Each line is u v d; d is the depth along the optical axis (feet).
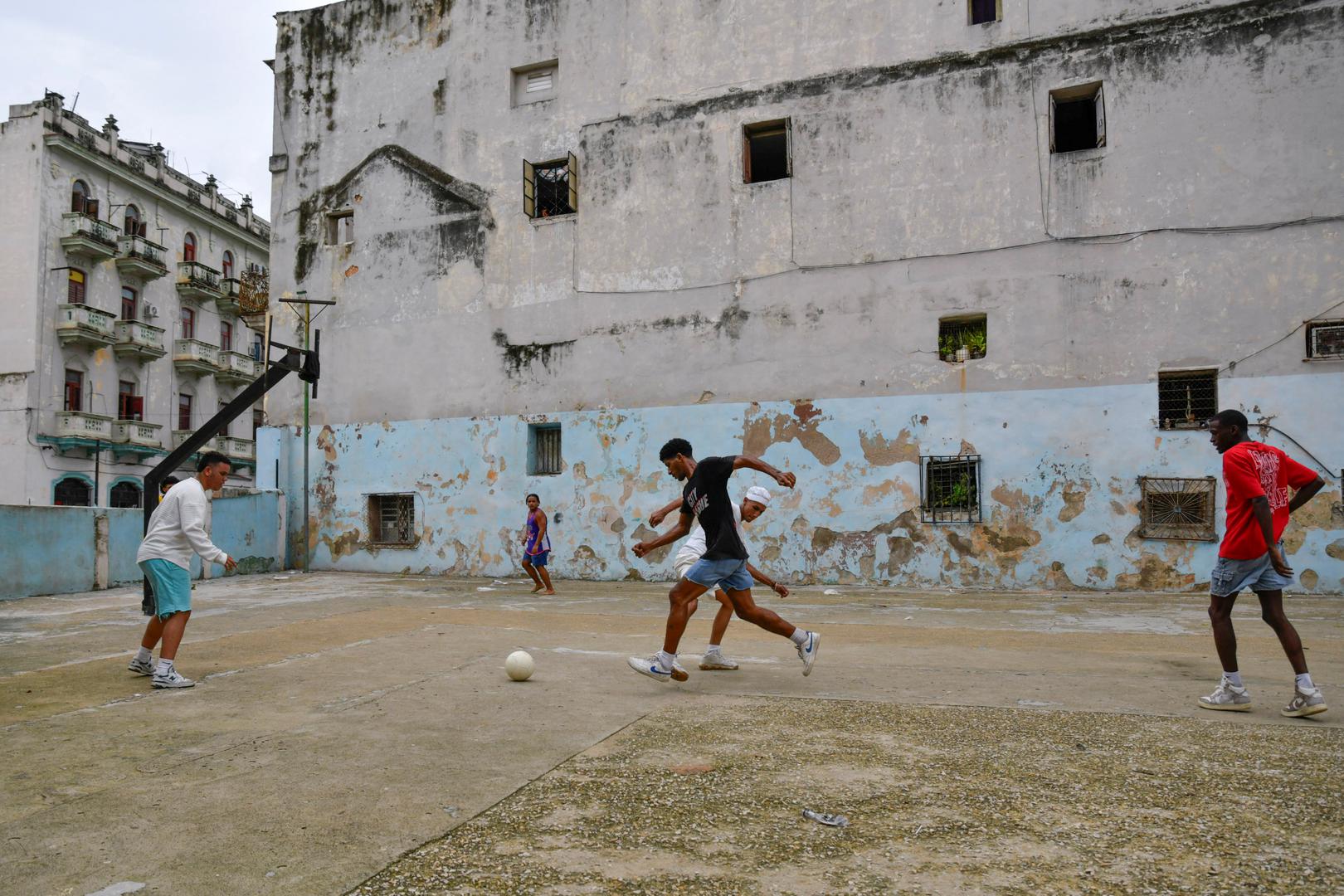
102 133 103.30
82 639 26.37
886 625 29.07
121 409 105.09
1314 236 38.19
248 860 9.01
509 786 11.43
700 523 18.38
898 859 8.79
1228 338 39.01
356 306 57.41
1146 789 10.96
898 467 43.47
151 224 109.81
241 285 102.78
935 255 43.75
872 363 44.45
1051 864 8.61
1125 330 40.42
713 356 47.75
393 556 54.29
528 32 54.08
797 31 47.32
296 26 60.95
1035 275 41.98
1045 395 41.34
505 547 51.57
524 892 8.15
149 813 10.49
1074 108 44.50
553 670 20.27
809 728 14.46
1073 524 40.50
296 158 60.23
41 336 93.86
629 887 8.22
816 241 46.06
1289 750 12.81
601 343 50.44
